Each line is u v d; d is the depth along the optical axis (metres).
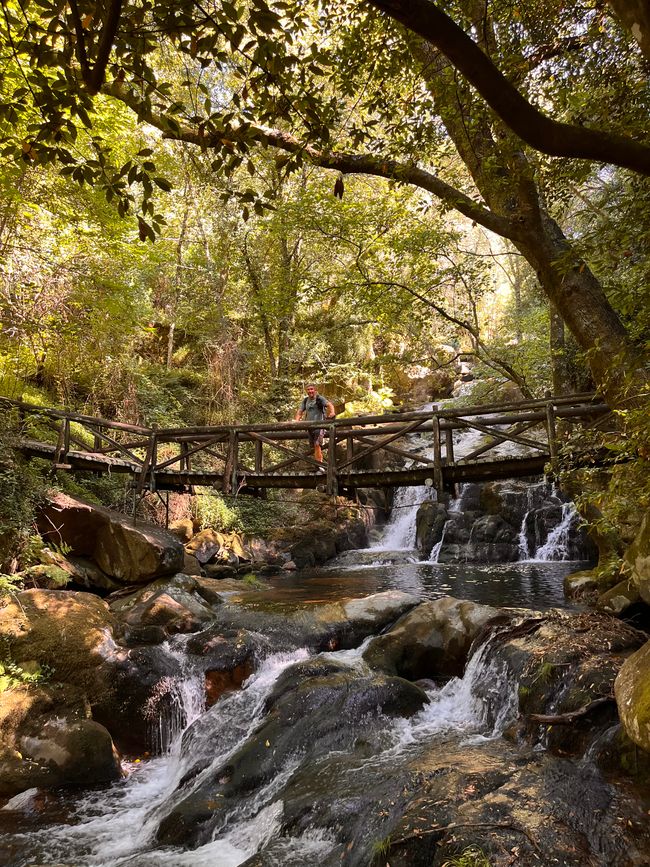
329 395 18.48
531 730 4.23
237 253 16.59
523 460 7.27
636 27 2.00
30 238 8.97
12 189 7.68
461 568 11.58
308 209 10.21
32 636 6.00
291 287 12.01
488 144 6.14
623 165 2.35
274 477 8.63
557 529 12.56
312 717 5.04
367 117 9.02
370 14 5.00
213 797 4.49
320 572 12.37
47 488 7.83
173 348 17.73
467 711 5.06
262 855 3.67
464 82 5.36
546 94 5.46
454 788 3.59
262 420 16.52
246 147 2.81
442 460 7.79
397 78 5.74
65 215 9.08
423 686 5.71
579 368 10.54
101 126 8.76
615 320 5.57
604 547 7.00
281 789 4.44
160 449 13.95
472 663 5.39
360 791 3.96
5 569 7.01
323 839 3.73
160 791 5.08
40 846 4.28
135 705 5.82
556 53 5.32
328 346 18.47
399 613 6.83
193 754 5.19
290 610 7.22
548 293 5.88
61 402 12.48
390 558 13.47
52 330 10.37
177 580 7.83
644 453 3.97
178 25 2.43
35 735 5.29
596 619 5.18
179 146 12.46
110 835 4.43
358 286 10.62
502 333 17.39
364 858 3.34
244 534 13.80
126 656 6.09
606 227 4.43
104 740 5.35
